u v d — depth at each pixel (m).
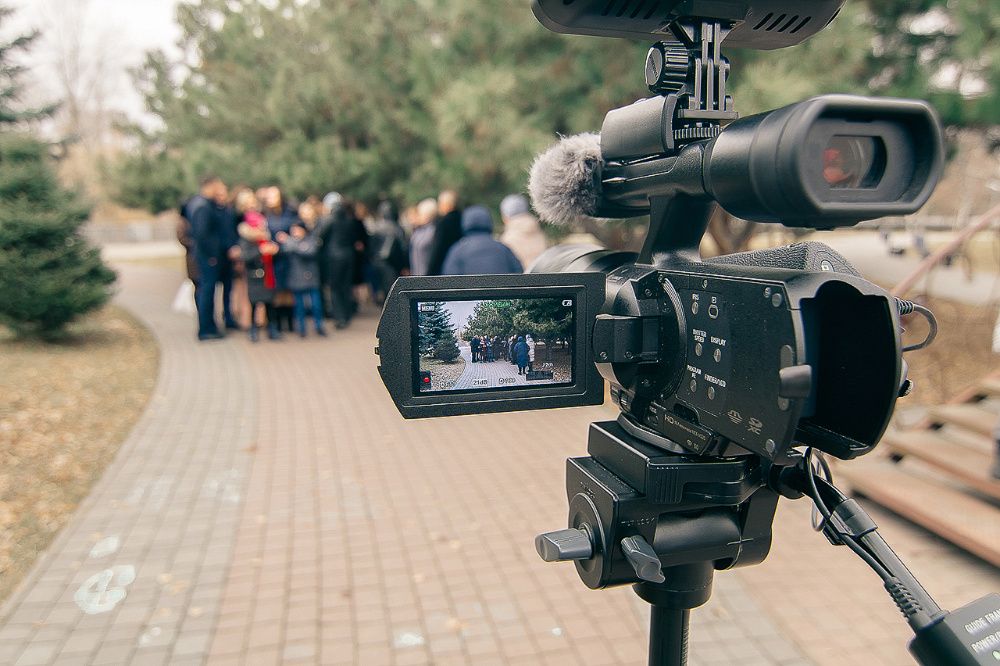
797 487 1.17
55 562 3.66
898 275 14.53
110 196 16.92
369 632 3.10
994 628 0.91
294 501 4.48
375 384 7.55
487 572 3.61
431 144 8.32
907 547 3.86
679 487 1.17
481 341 1.26
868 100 0.82
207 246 9.70
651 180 1.20
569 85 6.73
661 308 1.17
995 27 5.79
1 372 7.72
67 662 2.89
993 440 4.16
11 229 8.84
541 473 4.97
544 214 1.49
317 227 11.06
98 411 6.49
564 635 3.09
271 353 9.18
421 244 8.45
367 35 10.43
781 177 0.84
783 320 0.90
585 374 1.32
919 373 7.14
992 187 14.17
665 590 1.34
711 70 1.13
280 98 12.17
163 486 4.70
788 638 3.04
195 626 3.13
